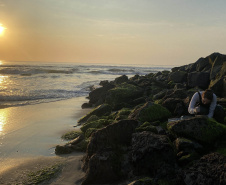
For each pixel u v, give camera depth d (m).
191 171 4.09
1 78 31.80
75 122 10.74
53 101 16.83
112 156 5.04
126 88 14.13
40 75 40.44
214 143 5.11
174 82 16.91
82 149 6.85
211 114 6.13
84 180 4.92
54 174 5.37
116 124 5.68
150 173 4.65
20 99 17.05
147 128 5.79
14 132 8.84
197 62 19.23
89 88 25.06
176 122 5.55
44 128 9.53
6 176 5.30
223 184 3.61
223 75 11.44
